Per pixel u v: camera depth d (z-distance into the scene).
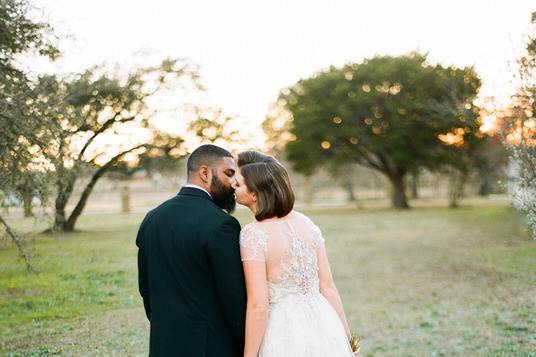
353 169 36.72
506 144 4.51
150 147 13.18
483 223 16.12
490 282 8.19
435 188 40.72
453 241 13.28
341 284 8.95
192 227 2.44
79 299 6.21
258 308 2.44
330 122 29.20
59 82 5.70
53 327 5.15
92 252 9.04
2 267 6.69
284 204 2.61
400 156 26.25
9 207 5.49
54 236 7.65
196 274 2.41
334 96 29.05
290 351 2.48
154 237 2.53
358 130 28.39
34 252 6.09
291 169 34.12
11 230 5.70
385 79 26.83
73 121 5.61
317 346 2.51
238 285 2.42
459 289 8.04
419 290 8.27
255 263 2.49
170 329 2.39
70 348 4.49
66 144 5.41
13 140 4.66
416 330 6.11
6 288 6.39
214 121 14.91
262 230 2.55
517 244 11.32
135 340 4.76
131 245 10.30
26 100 4.77
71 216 11.55
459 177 27.58
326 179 38.88
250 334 2.44
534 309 6.35
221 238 2.42
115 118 10.62
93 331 5.02
